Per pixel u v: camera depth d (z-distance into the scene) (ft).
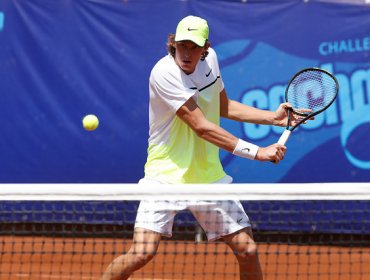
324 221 75.51
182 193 38.75
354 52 77.00
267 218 76.59
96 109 78.07
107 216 77.41
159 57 77.71
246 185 39.09
